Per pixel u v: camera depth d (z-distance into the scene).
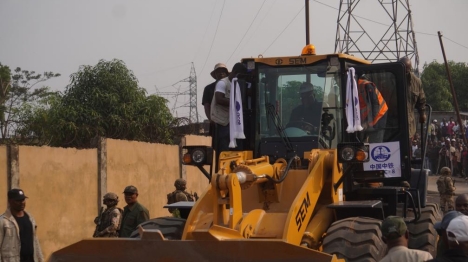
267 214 8.24
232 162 8.44
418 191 10.42
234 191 7.58
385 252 8.00
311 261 6.91
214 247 7.13
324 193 8.92
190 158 9.34
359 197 9.93
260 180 8.40
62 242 15.12
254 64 9.77
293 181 8.77
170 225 8.91
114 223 11.28
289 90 9.65
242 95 9.71
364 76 10.50
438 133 34.91
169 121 21.88
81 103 20.64
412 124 11.27
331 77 9.63
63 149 15.34
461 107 48.41
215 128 10.28
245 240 7.06
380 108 10.46
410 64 11.02
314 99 9.57
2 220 9.55
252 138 9.67
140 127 20.66
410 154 10.70
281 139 9.49
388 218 6.02
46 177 14.76
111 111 20.62
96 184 16.36
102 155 16.52
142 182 18.31
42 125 17.69
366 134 10.51
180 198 13.72
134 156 17.97
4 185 13.66
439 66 49.84
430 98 47.91
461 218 5.38
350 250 7.87
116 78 21.09
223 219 7.66
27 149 14.28
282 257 6.98
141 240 7.30
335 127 9.58
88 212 16.00
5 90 27.38
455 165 31.23
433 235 10.09
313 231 8.35
